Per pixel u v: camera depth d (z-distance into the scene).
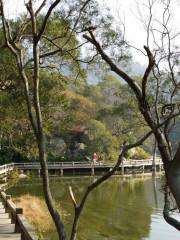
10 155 48.09
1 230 11.29
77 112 52.72
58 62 13.54
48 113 19.48
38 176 45.34
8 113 18.77
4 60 16.22
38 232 15.27
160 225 21.55
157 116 4.46
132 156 57.78
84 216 23.48
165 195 4.46
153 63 4.25
